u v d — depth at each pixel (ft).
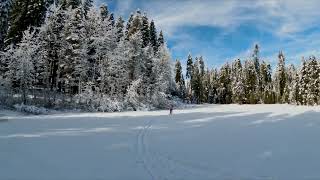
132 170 45.11
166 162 50.62
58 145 62.08
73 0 207.21
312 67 291.38
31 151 55.57
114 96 195.72
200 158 54.60
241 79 360.89
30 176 41.16
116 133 81.30
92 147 61.26
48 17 172.04
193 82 386.52
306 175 45.37
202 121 122.11
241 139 76.28
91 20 183.73
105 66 190.70
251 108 248.11
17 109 139.23
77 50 173.27
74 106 169.48
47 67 169.89
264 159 55.06
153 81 238.89
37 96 166.61
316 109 224.53
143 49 234.99
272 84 407.64
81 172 43.70
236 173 45.68
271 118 140.26
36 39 159.02
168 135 80.89
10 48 154.71
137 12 277.44
